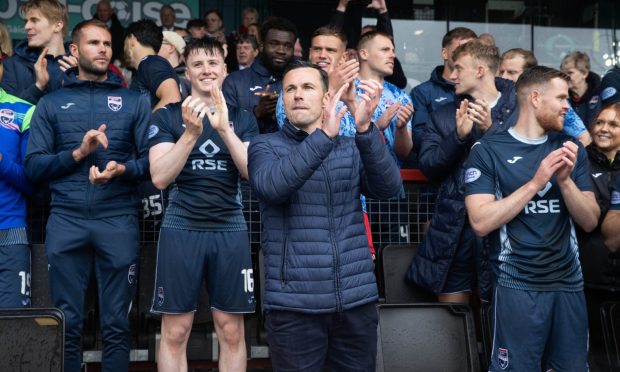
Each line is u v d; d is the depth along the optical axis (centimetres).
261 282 582
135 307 580
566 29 1242
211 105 536
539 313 473
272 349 431
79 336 521
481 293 564
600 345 570
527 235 478
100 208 521
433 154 583
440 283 579
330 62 644
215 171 520
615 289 554
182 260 511
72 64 597
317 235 425
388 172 432
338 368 441
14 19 1073
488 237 500
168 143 521
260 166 427
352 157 445
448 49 693
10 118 547
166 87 606
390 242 628
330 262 424
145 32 652
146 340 580
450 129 597
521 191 464
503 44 1230
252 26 972
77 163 518
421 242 605
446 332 564
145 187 594
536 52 1238
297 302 420
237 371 523
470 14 1213
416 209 632
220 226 518
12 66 630
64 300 517
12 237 532
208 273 522
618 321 557
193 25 983
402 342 559
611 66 1246
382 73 623
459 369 559
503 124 528
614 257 551
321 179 432
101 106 538
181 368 519
